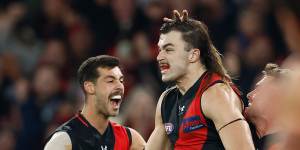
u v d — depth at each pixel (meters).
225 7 22.03
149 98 18.05
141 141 11.23
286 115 2.10
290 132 2.10
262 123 8.76
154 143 9.61
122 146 10.86
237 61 19.11
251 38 20.50
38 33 25.09
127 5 22.50
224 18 21.66
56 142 10.23
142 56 20.39
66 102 20.92
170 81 8.96
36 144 21.22
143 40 20.72
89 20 23.89
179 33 8.80
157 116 9.72
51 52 23.38
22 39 24.80
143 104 17.73
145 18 22.06
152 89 19.47
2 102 22.92
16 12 25.95
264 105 8.61
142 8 22.78
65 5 25.08
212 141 8.56
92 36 23.39
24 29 25.20
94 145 10.52
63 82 22.42
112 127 11.00
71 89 21.81
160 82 19.61
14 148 21.66
